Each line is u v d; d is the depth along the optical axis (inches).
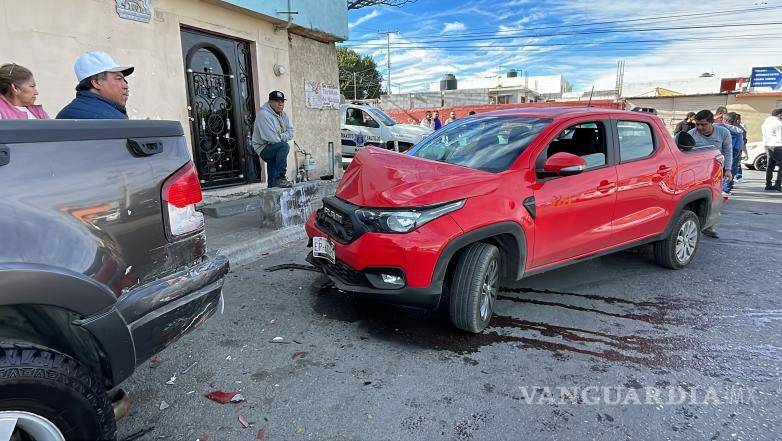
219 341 134.3
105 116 129.6
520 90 1836.9
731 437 96.4
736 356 129.8
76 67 133.7
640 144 183.6
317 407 104.7
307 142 420.2
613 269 202.7
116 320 74.8
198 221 92.2
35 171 67.2
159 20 271.9
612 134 172.6
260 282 180.7
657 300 169.0
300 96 406.3
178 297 84.5
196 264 91.1
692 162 197.9
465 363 124.3
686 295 174.1
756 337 141.1
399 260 125.2
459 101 1708.9
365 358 126.1
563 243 154.6
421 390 111.7
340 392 110.4
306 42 410.0
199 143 315.0
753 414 104.0
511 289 178.1
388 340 136.4
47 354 66.4
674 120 1266.0
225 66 332.2
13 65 149.0
